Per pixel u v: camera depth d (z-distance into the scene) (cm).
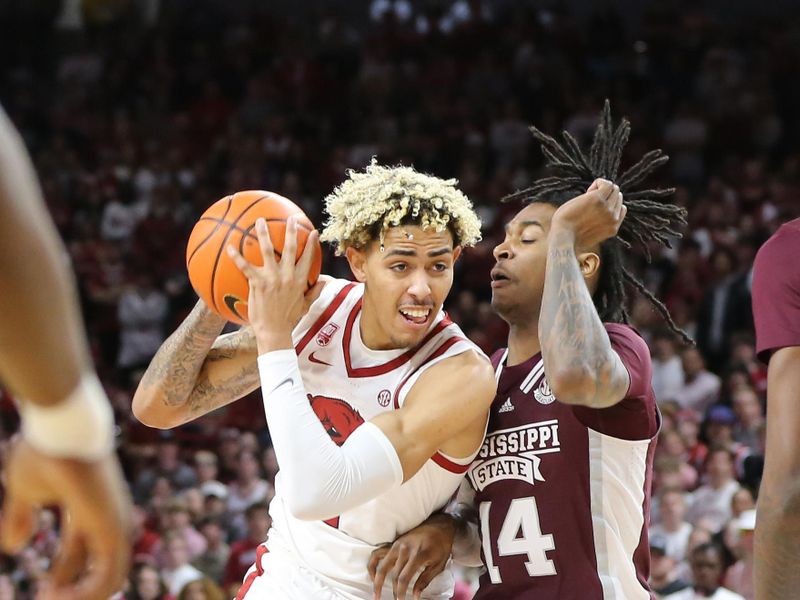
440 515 308
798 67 1720
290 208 285
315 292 309
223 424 1106
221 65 1839
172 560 809
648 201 316
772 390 203
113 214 1516
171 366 318
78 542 88
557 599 292
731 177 1512
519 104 1689
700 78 1712
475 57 1802
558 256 276
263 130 1686
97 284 1389
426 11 1912
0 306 77
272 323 276
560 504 291
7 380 82
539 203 314
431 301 288
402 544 298
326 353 304
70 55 1895
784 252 207
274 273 275
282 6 1970
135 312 1312
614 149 317
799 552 194
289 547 312
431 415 280
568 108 1669
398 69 1759
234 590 784
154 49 1861
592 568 289
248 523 831
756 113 1633
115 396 1159
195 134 1722
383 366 296
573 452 290
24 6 1916
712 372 1135
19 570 797
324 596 303
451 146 1594
